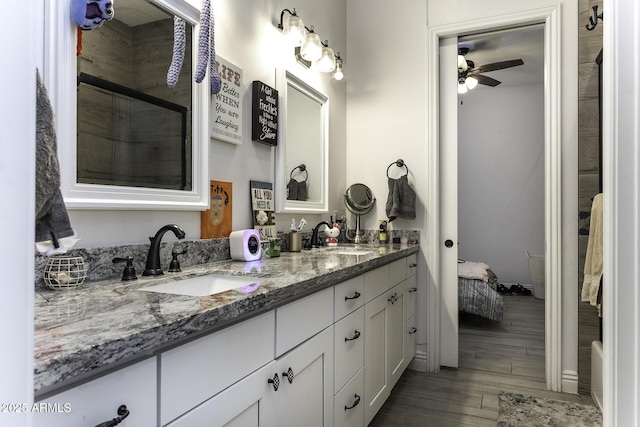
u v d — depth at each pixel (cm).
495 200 549
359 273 175
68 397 56
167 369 74
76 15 109
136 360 68
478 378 267
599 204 203
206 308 82
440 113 292
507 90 544
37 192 61
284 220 231
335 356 149
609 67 57
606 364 59
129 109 130
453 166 288
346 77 312
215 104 170
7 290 35
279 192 217
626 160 54
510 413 218
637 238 53
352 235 301
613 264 56
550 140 254
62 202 72
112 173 124
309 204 251
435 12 287
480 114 557
